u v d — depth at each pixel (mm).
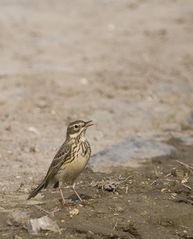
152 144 15391
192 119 18141
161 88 20875
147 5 33500
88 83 21422
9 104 19250
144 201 11828
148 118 18219
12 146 15703
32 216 11242
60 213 11320
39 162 14586
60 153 11508
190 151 15305
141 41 26828
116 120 18031
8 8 31938
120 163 14359
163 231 11039
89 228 10828
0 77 21906
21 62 23844
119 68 23188
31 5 32844
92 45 26359
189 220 11422
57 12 32031
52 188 12641
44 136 16531
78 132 11531
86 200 11859
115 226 10961
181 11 31812
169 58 24375
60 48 25906
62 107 19047
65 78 21953
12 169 14070
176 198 12102
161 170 13797
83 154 11523
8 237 10672
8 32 27891
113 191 12430
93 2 34344
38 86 20984
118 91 20562
